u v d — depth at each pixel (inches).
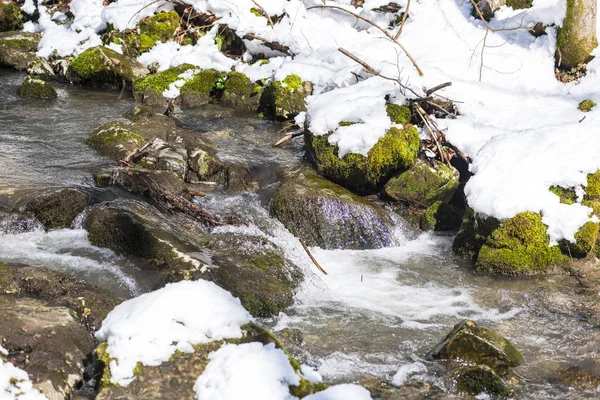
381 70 369.7
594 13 364.2
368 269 270.1
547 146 286.5
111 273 239.9
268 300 234.2
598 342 222.2
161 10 470.6
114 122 353.4
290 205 290.5
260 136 370.9
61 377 175.3
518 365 209.0
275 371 167.6
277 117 389.4
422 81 356.8
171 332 177.6
